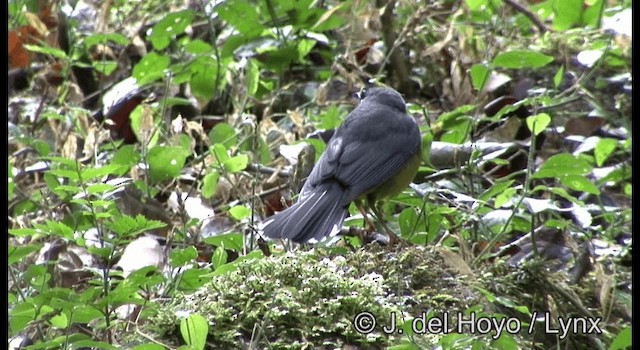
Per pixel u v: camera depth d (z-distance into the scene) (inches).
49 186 413.1
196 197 423.2
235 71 535.5
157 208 429.1
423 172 441.4
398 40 513.3
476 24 558.6
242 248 395.2
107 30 546.0
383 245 382.9
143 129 433.7
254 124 443.5
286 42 536.1
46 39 558.9
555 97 486.6
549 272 365.1
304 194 382.9
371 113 406.9
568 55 522.9
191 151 450.0
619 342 309.6
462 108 448.1
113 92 501.0
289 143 465.1
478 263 375.2
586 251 372.8
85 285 407.8
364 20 527.2
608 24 482.0
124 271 364.5
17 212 456.1
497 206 388.2
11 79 572.1
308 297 307.6
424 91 542.6
